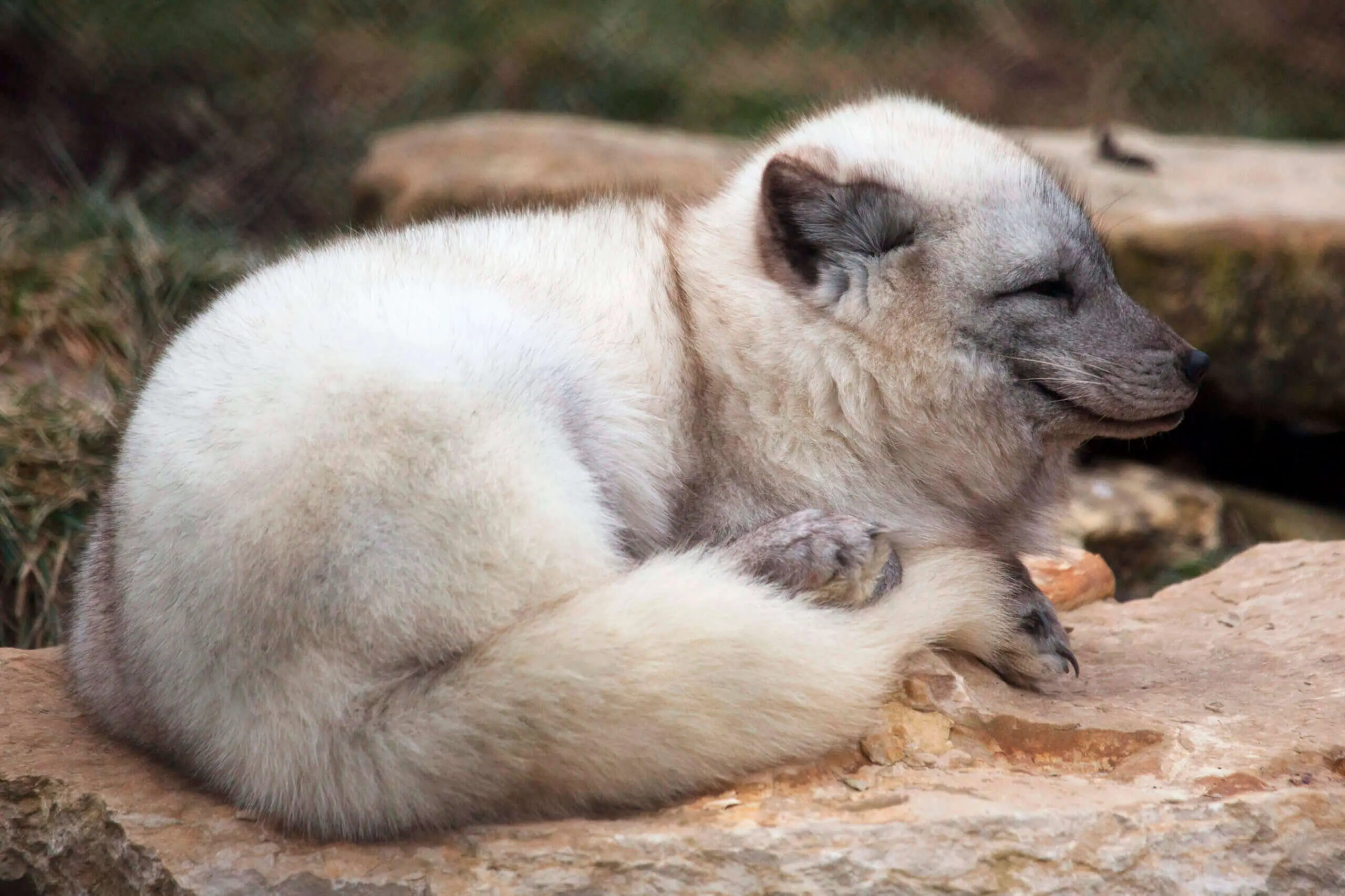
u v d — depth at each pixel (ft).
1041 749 22.67
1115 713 23.22
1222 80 87.20
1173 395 25.90
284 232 62.75
